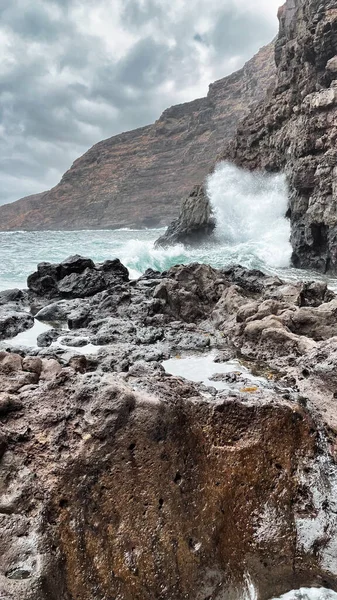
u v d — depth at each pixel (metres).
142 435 4.17
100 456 4.03
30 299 13.47
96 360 7.36
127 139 199.00
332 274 24.31
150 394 4.54
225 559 4.14
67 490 3.83
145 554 3.83
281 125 33.53
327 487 4.69
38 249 30.97
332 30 28.62
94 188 190.50
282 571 4.22
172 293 11.52
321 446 5.00
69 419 4.31
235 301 10.91
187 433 4.45
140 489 4.03
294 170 27.70
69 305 11.78
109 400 4.24
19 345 8.52
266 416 4.80
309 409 5.50
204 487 4.32
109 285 13.71
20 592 3.19
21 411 4.43
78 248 31.97
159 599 3.75
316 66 30.27
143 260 24.78
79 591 3.49
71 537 3.65
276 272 25.58
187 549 3.99
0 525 3.57
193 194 41.19
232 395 5.21
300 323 9.07
